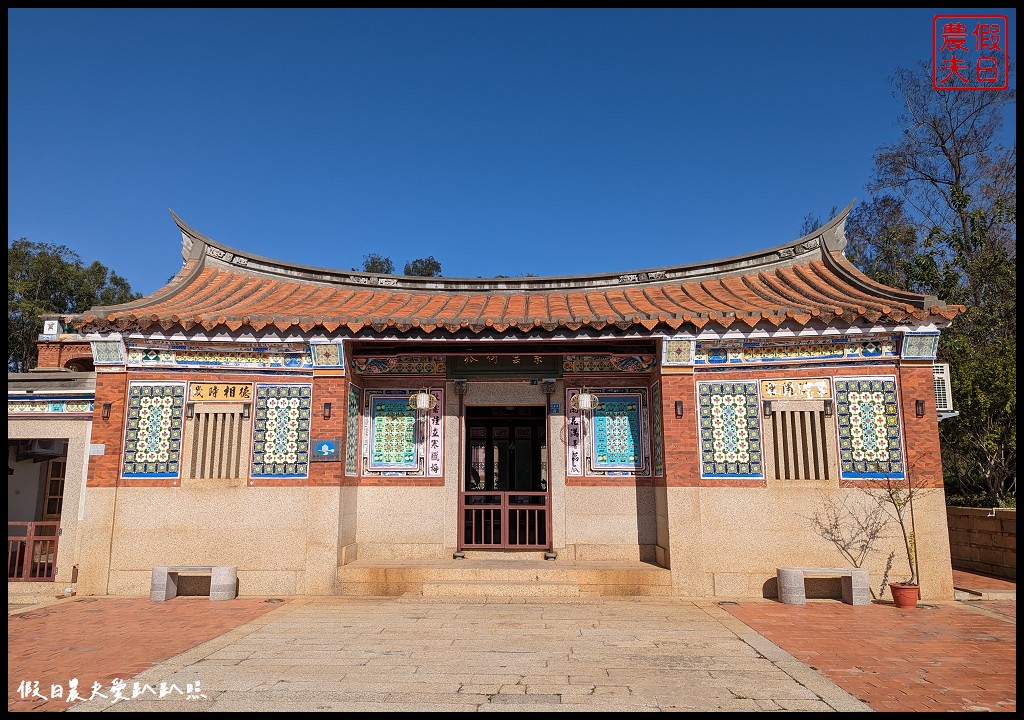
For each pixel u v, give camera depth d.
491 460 11.45
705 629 7.54
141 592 9.49
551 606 8.80
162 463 9.80
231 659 6.34
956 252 20.41
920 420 9.41
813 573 8.98
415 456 11.03
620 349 10.33
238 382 10.04
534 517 11.23
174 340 9.80
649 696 5.32
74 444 10.15
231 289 11.82
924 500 9.29
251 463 9.86
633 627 7.62
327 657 6.40
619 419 11.02
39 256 32.09
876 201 26.50
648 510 10.74
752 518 9.58
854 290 10.69
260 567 9.64
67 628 7.62
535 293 13.21
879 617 8.16
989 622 7.92
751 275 12.40
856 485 9.48
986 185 23.06
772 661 6.29
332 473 9.84
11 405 10.25
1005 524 10.88
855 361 9.68
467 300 12.68
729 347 9.94
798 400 9.74
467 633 7.32
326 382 10.06
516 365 11.11
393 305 11.92
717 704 5.15
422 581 9.62
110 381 9.90
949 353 12.94
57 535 9.98
